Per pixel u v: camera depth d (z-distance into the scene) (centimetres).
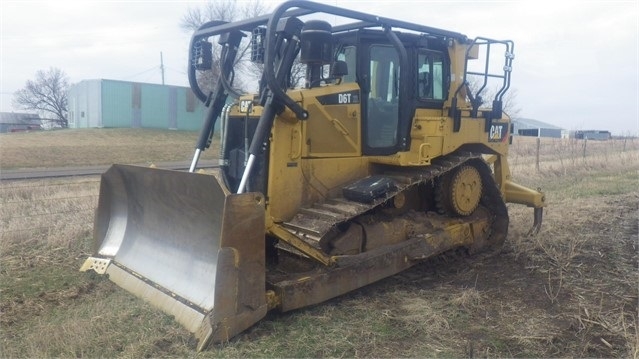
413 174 585
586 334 454
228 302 425
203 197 454
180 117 4109
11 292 535
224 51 582
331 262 503
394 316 487
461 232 646
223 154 564
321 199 550
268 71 463
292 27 491
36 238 718
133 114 3962
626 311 502
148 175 509
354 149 574
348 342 435
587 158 1716
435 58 635
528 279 596
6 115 6066
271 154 507
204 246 479
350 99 563
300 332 448
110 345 420
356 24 582
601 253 686
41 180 1434
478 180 675
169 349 416
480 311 505
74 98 4572
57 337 426
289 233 471
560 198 1056
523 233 764
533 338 446
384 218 593
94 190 1117
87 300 514
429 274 615
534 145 2459
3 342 430
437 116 632
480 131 682
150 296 499
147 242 554
